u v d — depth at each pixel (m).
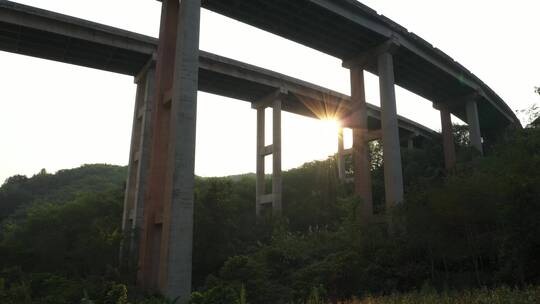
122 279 28.78
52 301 21.84
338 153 71.62
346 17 39.66
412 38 45.88
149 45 42.56
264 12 38.88
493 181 25.17
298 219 55.81
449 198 25.45
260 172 58.03
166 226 26.70
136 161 43.81
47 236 45.00
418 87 57.19
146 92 42.62
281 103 60.62
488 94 64.12
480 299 18.59
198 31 30.03
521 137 30.73
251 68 51.44
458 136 69.88
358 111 45.62
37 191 106.00
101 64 44.69
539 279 21.70
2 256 35.41
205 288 27.30
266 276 29.45
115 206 51.19
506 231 22.97
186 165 27.52
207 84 53.06
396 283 27.69
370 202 42.06
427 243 28.92
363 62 46.44
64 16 38.31
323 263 28.05
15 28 37.66
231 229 42.94
